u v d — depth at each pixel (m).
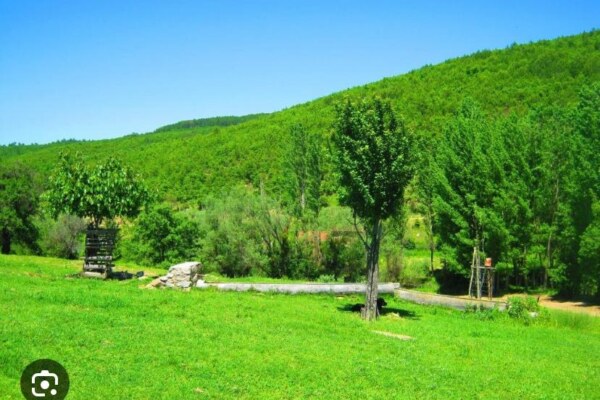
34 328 14.16
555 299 43.19
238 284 29.42
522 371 16.59
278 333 17.64
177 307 19.84
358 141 24.05
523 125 49.44
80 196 29.88
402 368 15.09
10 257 35.84
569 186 42.47
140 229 63.47
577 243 41.69
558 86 113.81
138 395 10.73
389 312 27.20
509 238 45.69
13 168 59.66
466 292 50.25
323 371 13.88
